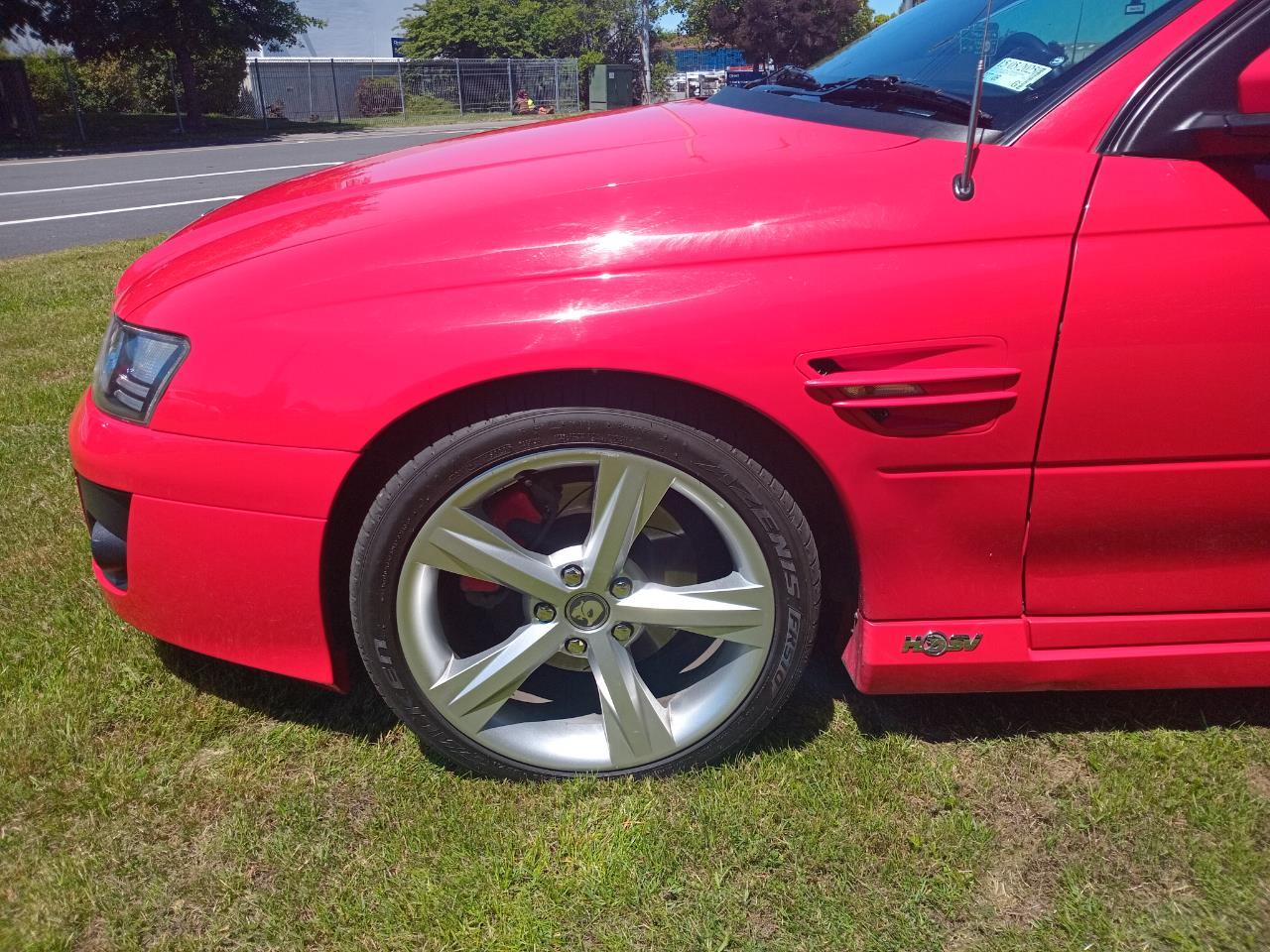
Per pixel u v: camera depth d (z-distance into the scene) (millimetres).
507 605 1759
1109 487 1463
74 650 2070
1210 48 1417
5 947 1393
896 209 1409
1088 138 1426
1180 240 1359
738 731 1657
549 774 1684
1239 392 1395
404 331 1420
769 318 1383
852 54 2207
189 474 1521
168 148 18891
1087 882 1493
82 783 1702
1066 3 1676
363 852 1567
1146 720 1830
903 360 1393
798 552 1521
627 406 1449
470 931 1430
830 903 1467
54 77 23688
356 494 1571
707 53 44250
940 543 1515
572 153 1775
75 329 4676
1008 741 1784
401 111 29844
